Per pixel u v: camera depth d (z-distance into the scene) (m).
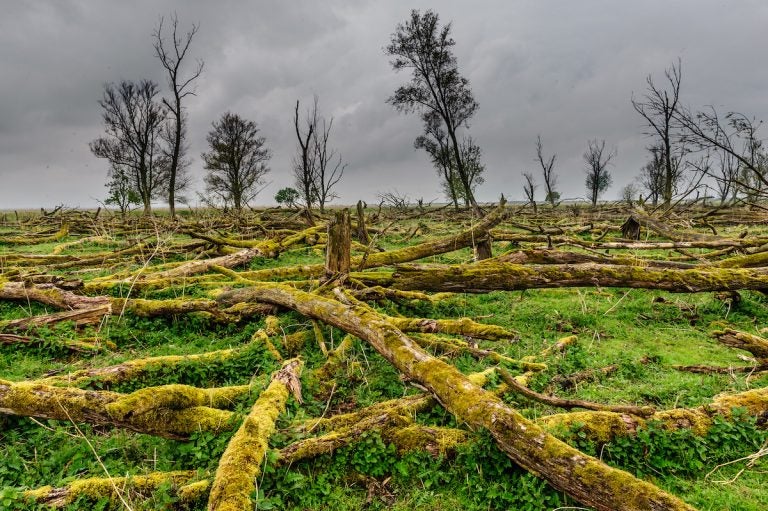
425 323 5.85
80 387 4.42
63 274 10.30
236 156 36.56
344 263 7.63
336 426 3.98
